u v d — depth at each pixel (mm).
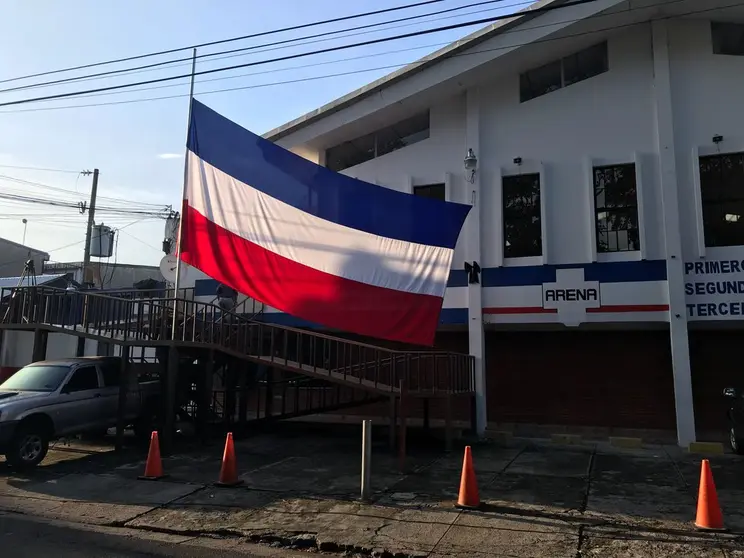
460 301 14602
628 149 13688
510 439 13562
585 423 14047
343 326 11938
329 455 11531
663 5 13062
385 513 7461
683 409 12516
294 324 16188
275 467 10352
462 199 15094
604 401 14008
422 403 15516
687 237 13016
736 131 12938
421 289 11867
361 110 16062
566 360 14430
